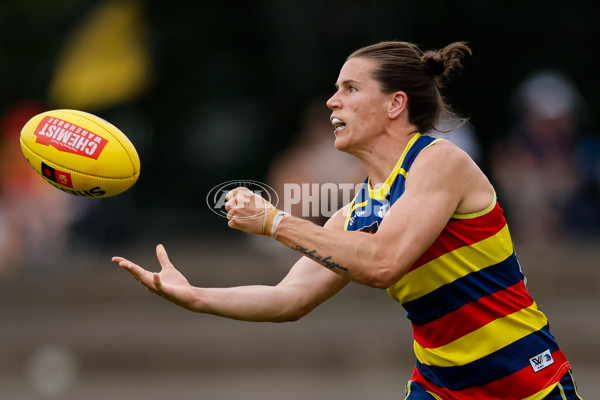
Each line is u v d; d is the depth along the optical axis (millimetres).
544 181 46656
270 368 37344
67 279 41719
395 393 34281
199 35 57250
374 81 13961
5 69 59281
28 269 45062
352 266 12836
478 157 42750
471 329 14070
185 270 40188
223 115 57969
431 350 14516
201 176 57188
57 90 53750
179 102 57688
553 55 56281
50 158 14086
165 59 57719
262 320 14852
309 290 15055
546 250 43875
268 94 57844
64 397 35656
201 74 58000
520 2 55531
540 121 46844
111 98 53969
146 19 55688
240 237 52906
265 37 57375
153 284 13633
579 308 38906
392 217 13148
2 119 58094
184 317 39844
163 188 56656
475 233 13797
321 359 37250
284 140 57500
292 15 56156
